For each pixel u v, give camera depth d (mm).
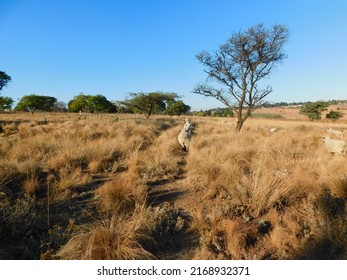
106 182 5266
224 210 3928
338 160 6215
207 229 3521
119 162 6957
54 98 62062
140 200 4379
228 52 13836
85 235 3029
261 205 4027
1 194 4348
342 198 3992
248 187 4555
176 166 6621
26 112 54594
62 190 4902
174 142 9867
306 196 4441
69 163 6551
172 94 31453
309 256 2969
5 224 3529
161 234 3416
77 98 54469
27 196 4129
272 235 3301
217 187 4980
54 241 3164
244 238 3270
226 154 6930
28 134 11789
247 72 13891
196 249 3197
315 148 9297
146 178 5707
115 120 20734
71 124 16156
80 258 2822
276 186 4449
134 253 2910
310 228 3492
